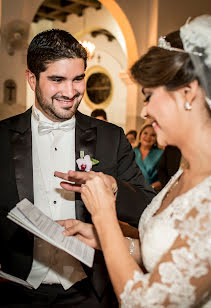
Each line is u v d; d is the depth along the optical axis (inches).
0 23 261.4
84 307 78.4
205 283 47.3
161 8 319.6
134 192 79.8
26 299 78.2
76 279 79.9
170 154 183.0
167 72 51.2
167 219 54.0
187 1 334.6
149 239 55.1
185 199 52.8
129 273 51.1
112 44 485.4
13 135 82.4
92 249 67.5
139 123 337.4
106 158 84.6
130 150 88.9
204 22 53.3
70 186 68.0
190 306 47.8
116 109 490.6
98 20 409.4
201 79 50.9
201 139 53.4
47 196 83.3
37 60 76.9
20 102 279.7
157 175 203.5
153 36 320.5
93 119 89.1
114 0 305.4
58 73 75.8
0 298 77.5
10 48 270.4
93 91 491.2
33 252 79.8
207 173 53.7
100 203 57.4
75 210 81.1
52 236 61.9
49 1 392.5
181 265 47.2
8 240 79.0
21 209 62.9
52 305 78.5
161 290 47.3
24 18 269.6
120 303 51.5
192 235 48.0
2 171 80.4
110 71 490.3
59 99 78.6
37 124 85.4
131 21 316.8
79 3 389.1
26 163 80.8
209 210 49.0
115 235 54.5
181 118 53.1
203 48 51.1
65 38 76.4
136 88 335.9
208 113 52.9
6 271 79.0
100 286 78.3
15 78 275.6
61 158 85.4
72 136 87.2
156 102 53.8
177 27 332.2
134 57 324.2
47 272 79.2
